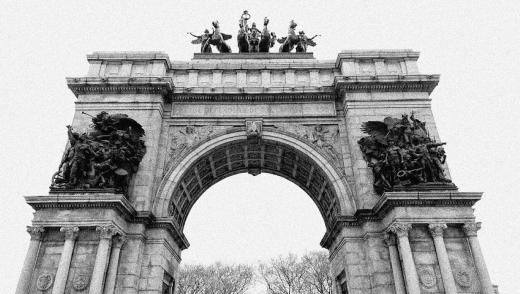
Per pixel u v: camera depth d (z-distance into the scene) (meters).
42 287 19.33
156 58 28.38
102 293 19.52
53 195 20.30
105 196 20.22
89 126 24.64
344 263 23.31
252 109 27.50
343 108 27.27
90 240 20.33
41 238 20.23
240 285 69.44
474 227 20.09
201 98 27.53
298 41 33.47
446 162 23.86
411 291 18.53
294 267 69.94
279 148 27.45
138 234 22.05
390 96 26.69
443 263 19.22
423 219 20.14
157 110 26.19
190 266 71.00
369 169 24.03
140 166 24.25
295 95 27.55
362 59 28.56
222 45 33.19
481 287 19.09
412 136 23.09
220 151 27.19
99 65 28.12
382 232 21.92
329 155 25.92
